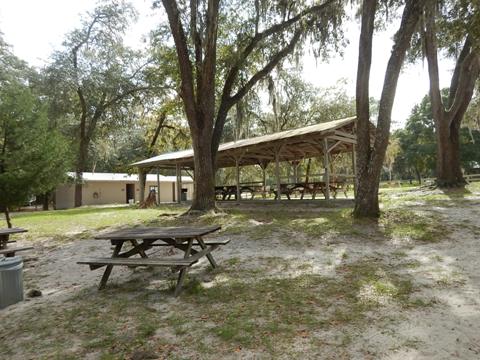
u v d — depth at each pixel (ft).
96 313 12.35
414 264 16.07
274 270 16.61
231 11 42.75
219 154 56.54
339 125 41.37
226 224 30.27
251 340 9.48
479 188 44.01
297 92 80.07
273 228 26.55
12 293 14.02
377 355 8.34
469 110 69.67
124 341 9.89
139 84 81.87
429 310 10.89
